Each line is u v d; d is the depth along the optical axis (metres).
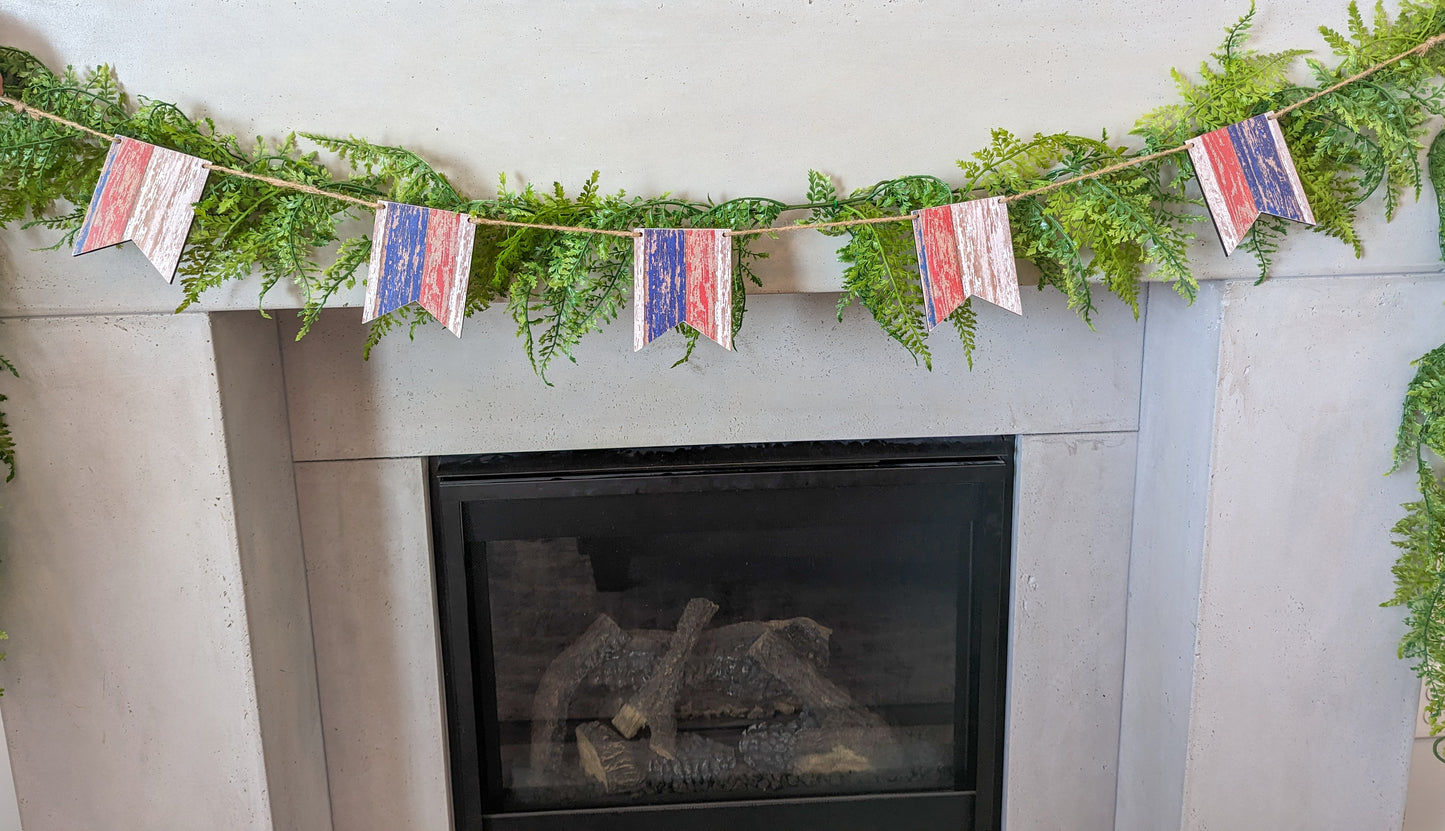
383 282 1.14
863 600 1.61
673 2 1.21
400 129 1.23
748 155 1.26
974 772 1.69
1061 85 1.27
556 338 1.26
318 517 1.53
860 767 1.69
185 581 1.36
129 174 1.12
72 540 1.33
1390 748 1.53
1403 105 1.25
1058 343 1.54
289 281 1.26
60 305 1.25
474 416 1.50
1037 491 1.60
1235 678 1.48
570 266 1.20
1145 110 1.28
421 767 1.64
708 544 1.57
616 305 1.28
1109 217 1.23
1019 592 1.63
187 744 1.41
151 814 1.43
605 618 1.60
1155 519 1.55
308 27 1.19
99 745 1.40
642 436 1.52
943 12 1.24
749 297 1.48
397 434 1.51
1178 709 1.52
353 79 1.21
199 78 1.20
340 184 1.20
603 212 1.21
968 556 1.61
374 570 1.56
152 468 1.32
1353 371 1.38
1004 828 1.73
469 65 1.22
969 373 1.54
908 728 1.68
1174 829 1.55
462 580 1.55
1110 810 1.75
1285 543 1.44
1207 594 1.45
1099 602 1.65
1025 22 1.25
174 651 1.38
